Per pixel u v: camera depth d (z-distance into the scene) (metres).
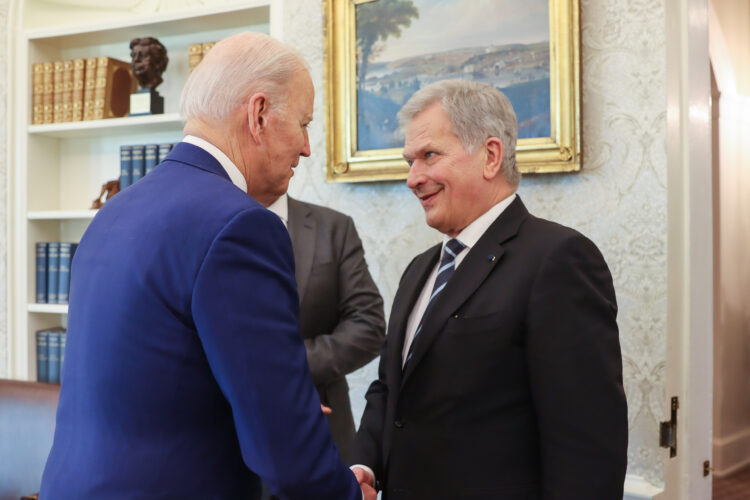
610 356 1.46
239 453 1.26
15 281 4.13
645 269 2.68
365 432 1.84
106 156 4.27
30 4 4.14
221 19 3.74
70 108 4.02
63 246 4.04
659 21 2.65
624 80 2.71
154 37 4.08
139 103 3.83
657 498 2.61
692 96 2.76
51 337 4.06
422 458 1.59
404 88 3.06
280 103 1.38
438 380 1.58
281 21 3.42
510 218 1.65
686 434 2.73
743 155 5.71
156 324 1.17
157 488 1.15
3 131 4.13
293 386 1.19
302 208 2.44
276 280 1.22
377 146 3.10
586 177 2.78
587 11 2.78
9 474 2.29
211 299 1.15
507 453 1.52
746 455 5.71
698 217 2.79
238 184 1.35
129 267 1.20
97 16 4.13
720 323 5.36
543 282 1.49
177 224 1.20
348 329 2.27
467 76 2.93
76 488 1.17
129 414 1.17
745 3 5.71
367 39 3.13
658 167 2.65
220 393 1.22
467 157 1.64
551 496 1.42
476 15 2.92
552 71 2.76
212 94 1.35
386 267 3.16
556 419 1.43
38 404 2.31
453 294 1.60
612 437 1.42
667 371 2.64
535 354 1.47
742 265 5.70
